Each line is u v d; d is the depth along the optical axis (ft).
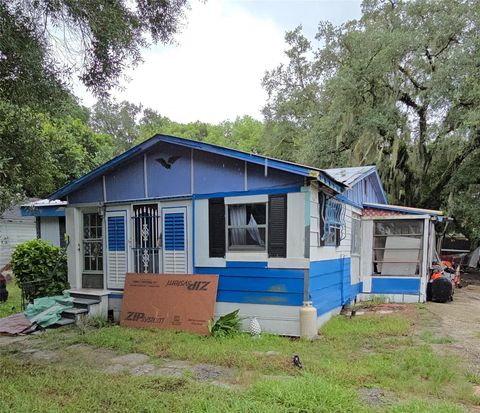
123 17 16.16
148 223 24.62
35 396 12.02
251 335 19.92
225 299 21.66
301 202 19.98
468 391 12.09
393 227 32.99
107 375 14.08
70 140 57.88
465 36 45.91
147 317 22.39
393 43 47.42
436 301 31.40
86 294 25.12
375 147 51.47
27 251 29.04
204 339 19.25
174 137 22.70
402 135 51.83
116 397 11.70
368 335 19.76
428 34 48.03
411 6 48.91
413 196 54.24
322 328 21.21
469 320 23.89
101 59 16.88
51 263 29.40
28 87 15.38
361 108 51.96
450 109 45.50
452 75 42.52
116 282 25.57
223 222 21.97
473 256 65.41
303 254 19.93
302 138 67.97
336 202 25.40
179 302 21.89
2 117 17.26
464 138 45.24
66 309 23.97
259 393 11.53
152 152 24.34
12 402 11.46
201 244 22.63
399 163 53.01
